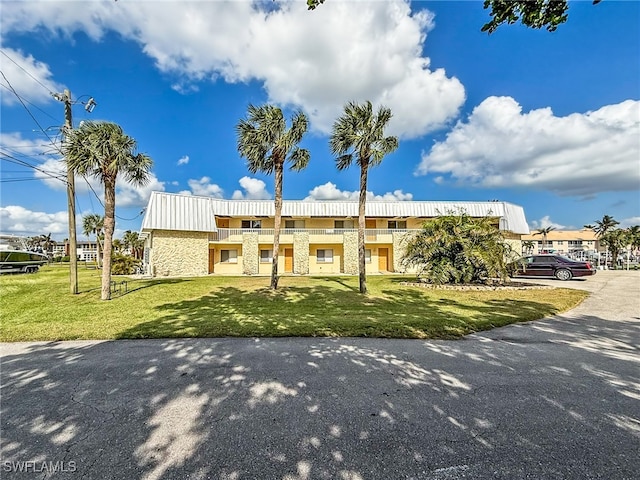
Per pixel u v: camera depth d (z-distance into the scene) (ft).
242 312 28.48
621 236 171.22
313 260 99.91
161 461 7.99
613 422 9.75
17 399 11.45
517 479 7.25
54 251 268.82
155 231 81.61
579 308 29.84
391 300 35.94
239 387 12.40
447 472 7.54
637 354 16.56
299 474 7.51
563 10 12.05
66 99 43.24
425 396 11.58
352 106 44.01
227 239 93.04
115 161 36.63
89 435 9.16
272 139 45.62
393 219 105.60
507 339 19.51
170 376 13.56
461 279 50.31
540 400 11.25
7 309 30.55
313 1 12.89
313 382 12.87
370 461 7.96
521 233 102.78
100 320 24.99
